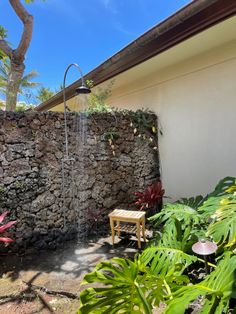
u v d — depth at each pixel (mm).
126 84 5773
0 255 3486
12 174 3666
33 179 3830
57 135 4055
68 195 4148
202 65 4020
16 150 3693
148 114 4996
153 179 5090
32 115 3828
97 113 4488
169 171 4879
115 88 6141
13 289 2688
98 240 4012
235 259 1549
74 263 3244
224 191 2908
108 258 3352
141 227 3820
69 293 2559
